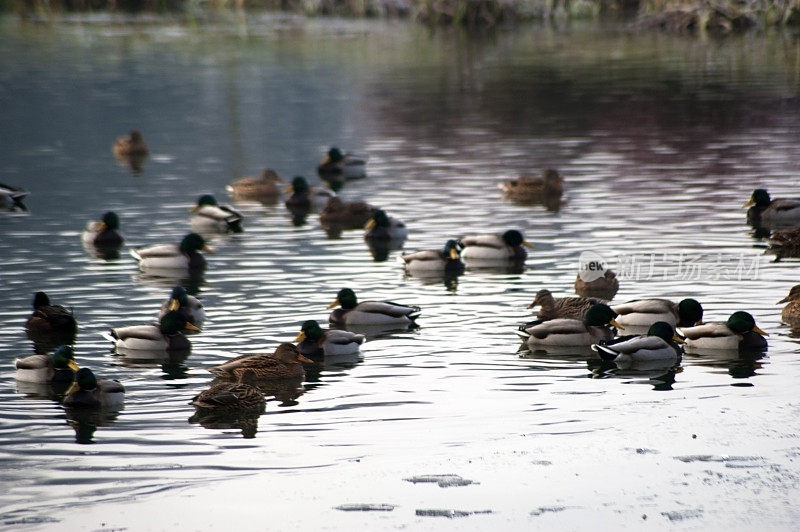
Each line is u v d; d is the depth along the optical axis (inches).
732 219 1167.0
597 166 1486.2
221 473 547.2
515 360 739.4
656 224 1149.7
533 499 505.4
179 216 1254.9
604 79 2272.4
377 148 1679.4
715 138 1657.2
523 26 3257.9
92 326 829.2
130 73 2423.7
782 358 728.3
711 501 498.9
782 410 620.1
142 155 1643.7
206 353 759.7
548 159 1546.5
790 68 2340.1
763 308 846.5
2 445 591.2
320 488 523.8
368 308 822.5
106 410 647.1
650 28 3058.6
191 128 1847.9
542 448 569.6
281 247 1103.0
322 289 933.8
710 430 589.0
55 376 697.0
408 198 1331.2
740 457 548.1
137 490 526.3
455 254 995.9
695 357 739.4
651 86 2161.7
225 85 2269.9
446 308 872.3
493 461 553.0
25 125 1867.6
